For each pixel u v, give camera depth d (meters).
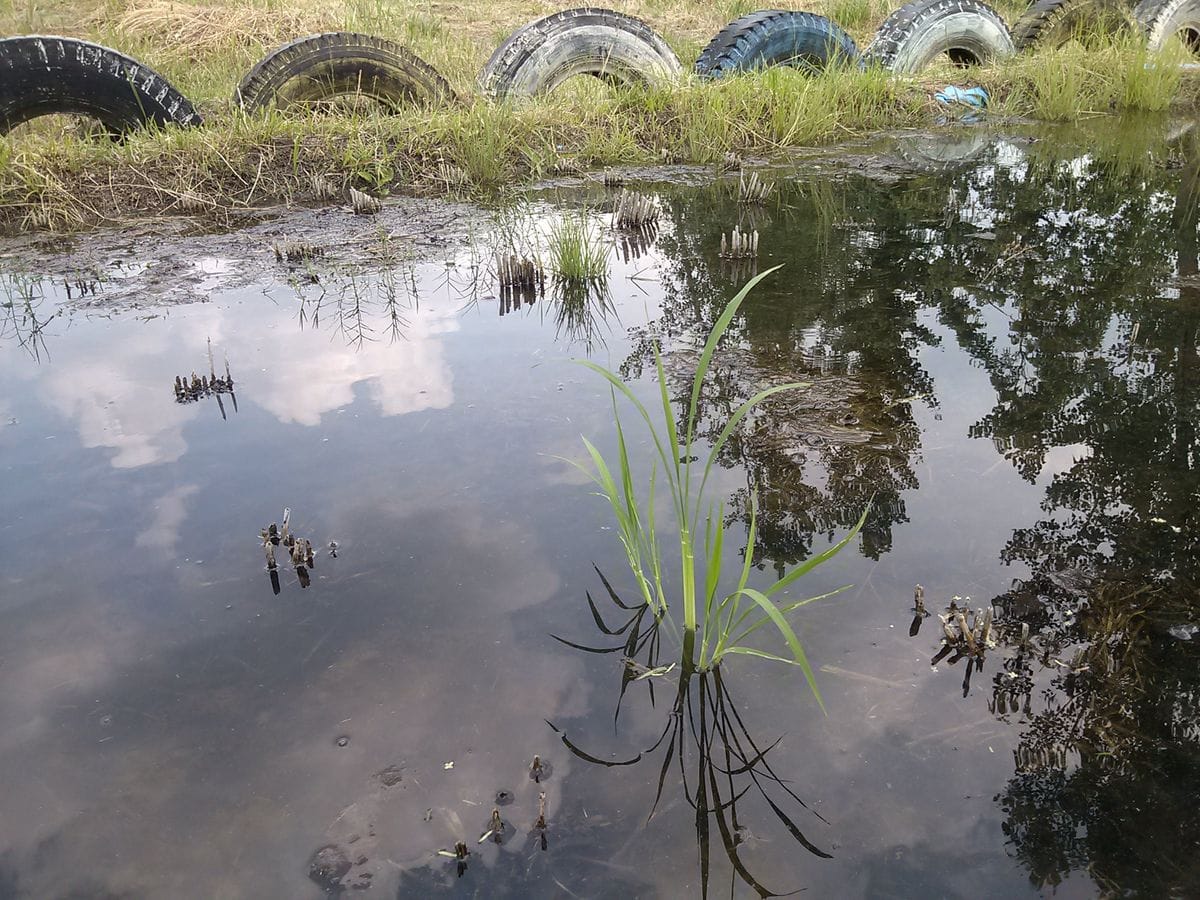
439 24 12.56
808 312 4.80
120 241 6.10
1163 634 2.58
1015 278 5.23
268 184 6.99
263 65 7.64
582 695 2.40
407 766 2.19
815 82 9.12
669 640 2.59
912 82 9.55
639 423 3.70
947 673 2.45
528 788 2.13
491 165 7.53
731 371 4.14
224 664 2.49
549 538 3.00
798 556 2.90
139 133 7.22
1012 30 10.98
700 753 2.22
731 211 6.69
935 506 3.15
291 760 2.21
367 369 4.19
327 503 3.17
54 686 2.42
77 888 1.91
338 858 1.97
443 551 2.93
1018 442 3.55
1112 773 2.16
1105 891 1.89
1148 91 9.53
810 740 2.26
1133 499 3.18
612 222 6.46
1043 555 2.89
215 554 2.92
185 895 1.89
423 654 2.52
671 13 14.10
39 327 4.65
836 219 6.41
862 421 3.71
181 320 4.74
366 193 7.01
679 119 8.48
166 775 2.16
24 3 12.05
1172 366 4.15
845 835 2.02
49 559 2.89
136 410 3.82
